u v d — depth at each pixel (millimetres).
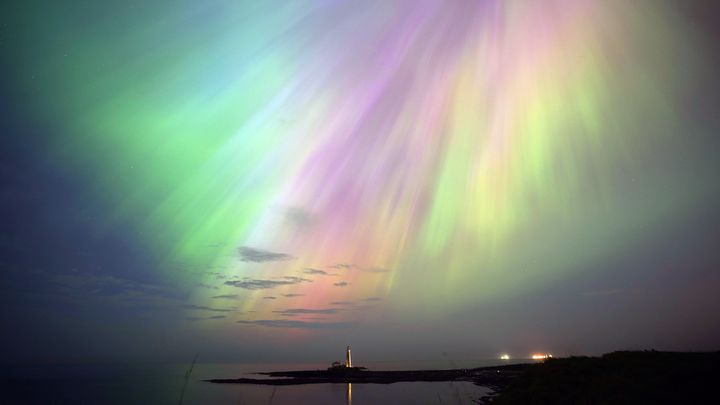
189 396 58125
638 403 12828
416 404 41594
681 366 15352
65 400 53500
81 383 82875
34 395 58688
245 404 47406
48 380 91938
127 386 76500
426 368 139000
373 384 75938
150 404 49094
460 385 57438
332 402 47125
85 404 49812
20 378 97625
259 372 139250
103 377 108438
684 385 13695
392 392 57594
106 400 53188
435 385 66438
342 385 76000
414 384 71438
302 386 75500
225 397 55406
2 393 59688
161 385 80625
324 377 98625
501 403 17203
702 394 12812
